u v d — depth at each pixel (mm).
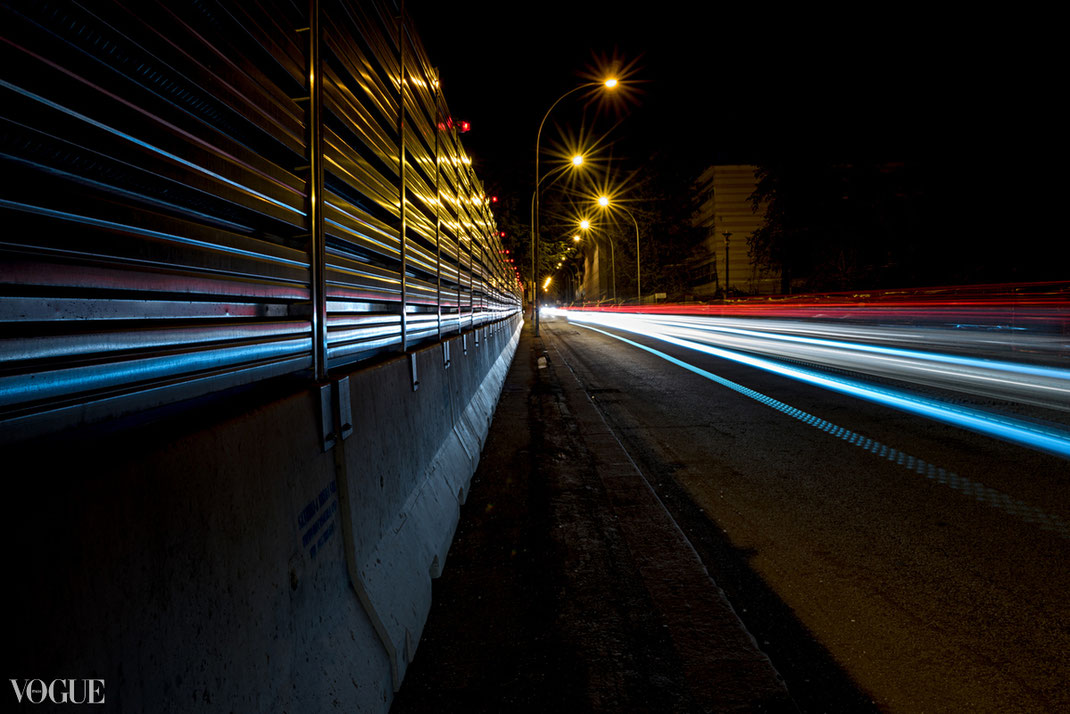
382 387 2314
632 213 71250
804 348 16047
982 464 4738
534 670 2064
